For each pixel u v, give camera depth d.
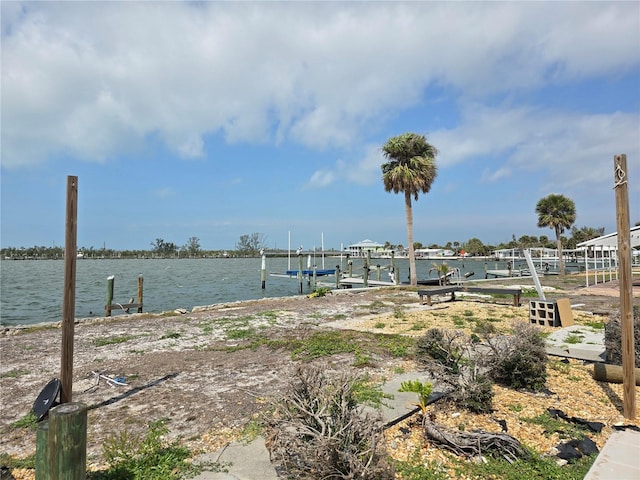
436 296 18.00
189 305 21.70
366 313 13.08
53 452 2.59
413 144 23.75
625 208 4.39
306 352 7.54
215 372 6.37
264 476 3.20
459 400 4.66
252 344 8.24
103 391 5.51
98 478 3.21
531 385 5.25
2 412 4.84
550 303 10.04
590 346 7.63
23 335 9.82
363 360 6.71
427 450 3.68
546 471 3.29
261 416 3.71
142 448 3.70
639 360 5.59
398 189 24.39
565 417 4.38
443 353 5.28
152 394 5.35
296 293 28.77
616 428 4.12
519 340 5.46
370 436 2.92
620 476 3.12
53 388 4.46
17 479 3.26
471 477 3.25
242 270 63.78
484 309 13.55
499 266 66.31
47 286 33.12
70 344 4.48
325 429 2.91
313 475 2.76
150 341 8.88
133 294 27.25
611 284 23.73
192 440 3.92
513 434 4.00
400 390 4.18
